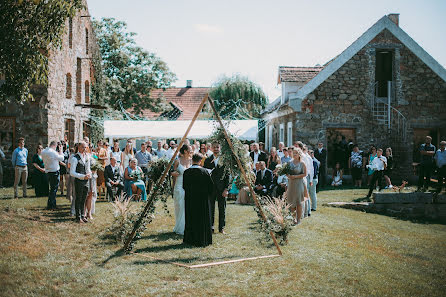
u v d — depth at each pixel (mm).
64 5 10312
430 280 6324
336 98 19344
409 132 19609
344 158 18312
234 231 8898
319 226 9727
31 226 8289
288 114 21203
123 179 12438
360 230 9734
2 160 16453
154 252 7191
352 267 6617
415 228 11094
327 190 16312
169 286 5555
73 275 5820
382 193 13336
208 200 7758
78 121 20188
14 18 9805
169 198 13609
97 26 32500
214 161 9023
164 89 34188
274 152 13000
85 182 9094
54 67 16859
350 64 19406
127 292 5301
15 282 5379
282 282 5793
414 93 19750
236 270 6273
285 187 11781
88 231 8336
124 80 32406
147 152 13961
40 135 16406
